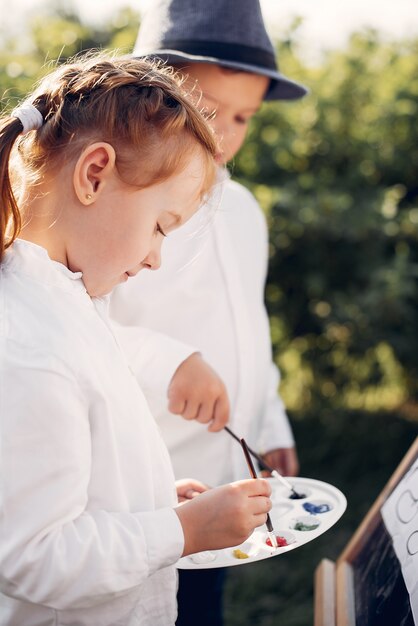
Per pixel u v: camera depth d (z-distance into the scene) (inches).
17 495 36.8
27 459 36.8
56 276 41.1
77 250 41.8
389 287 135.3
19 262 40.8
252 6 69.3
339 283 145.5
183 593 68.4
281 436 76.7
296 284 145.6
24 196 41.9
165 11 69.3
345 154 149.3
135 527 39.8
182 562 47.5
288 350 149.6
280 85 79.7
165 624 45.6
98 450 40.6
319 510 53.1
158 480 45.5
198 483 54.9
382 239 143.5
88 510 40.9
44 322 39.0
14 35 139.8
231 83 66.9
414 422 154.3
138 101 41.3
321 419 154.0
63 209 41.3
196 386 58.4
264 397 76.7
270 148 145.6
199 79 66.6
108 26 153.0
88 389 39.4
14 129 40.6
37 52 137.3
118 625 42.1
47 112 42.4
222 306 69.9
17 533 36.8
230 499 41.8
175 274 67.4
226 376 69.5
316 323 146.0
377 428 152.3
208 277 69.5
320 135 147.9
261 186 139.7
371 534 58.6
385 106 149.6
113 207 40.9
